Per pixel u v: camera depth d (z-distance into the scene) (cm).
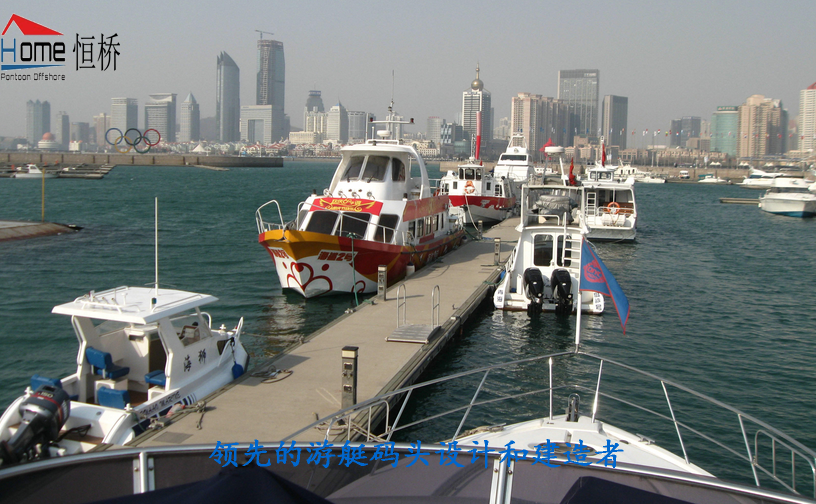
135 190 8456
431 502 493
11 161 16812
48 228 4062
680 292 2711
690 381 1590
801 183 7000
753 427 1323
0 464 863
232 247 3684
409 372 1383
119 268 2962
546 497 485
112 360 1151
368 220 2408
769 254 3962
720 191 12288
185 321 1250
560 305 2184
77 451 962
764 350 1870
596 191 4231
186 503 371
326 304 2328
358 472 530
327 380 1306
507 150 6194
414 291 2256
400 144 2778
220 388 1240
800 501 447
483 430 983
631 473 492
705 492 471
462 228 3547
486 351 1811
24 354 1708
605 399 1463
